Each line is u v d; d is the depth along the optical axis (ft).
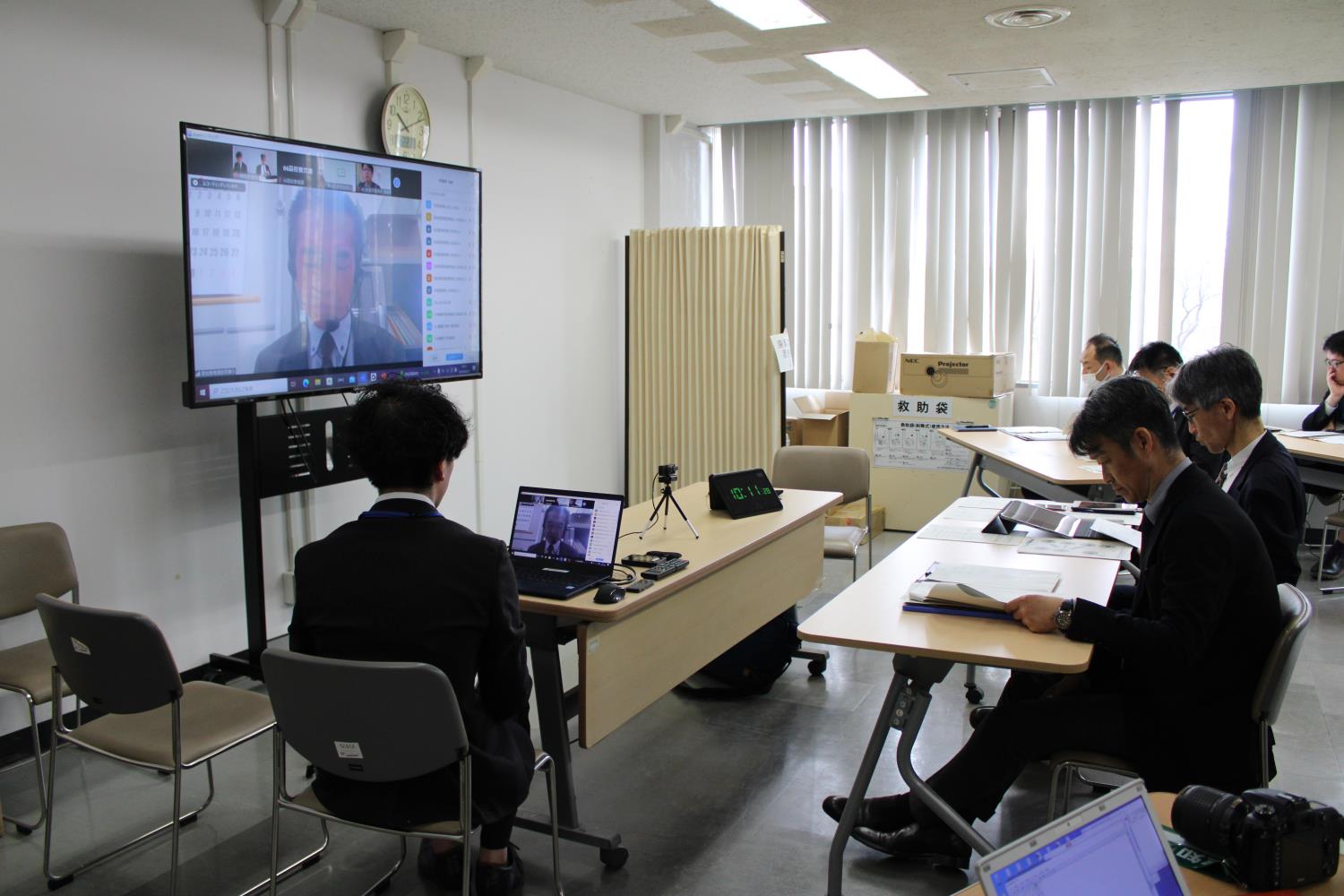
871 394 20.79
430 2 13.15
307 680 6.10
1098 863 3.22
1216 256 19.85
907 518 20.83
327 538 6.61
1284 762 10.41
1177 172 19.88
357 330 12.91
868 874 8.37
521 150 17.63
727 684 12.30
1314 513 18.97
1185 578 6.69
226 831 9.09
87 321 10.85
